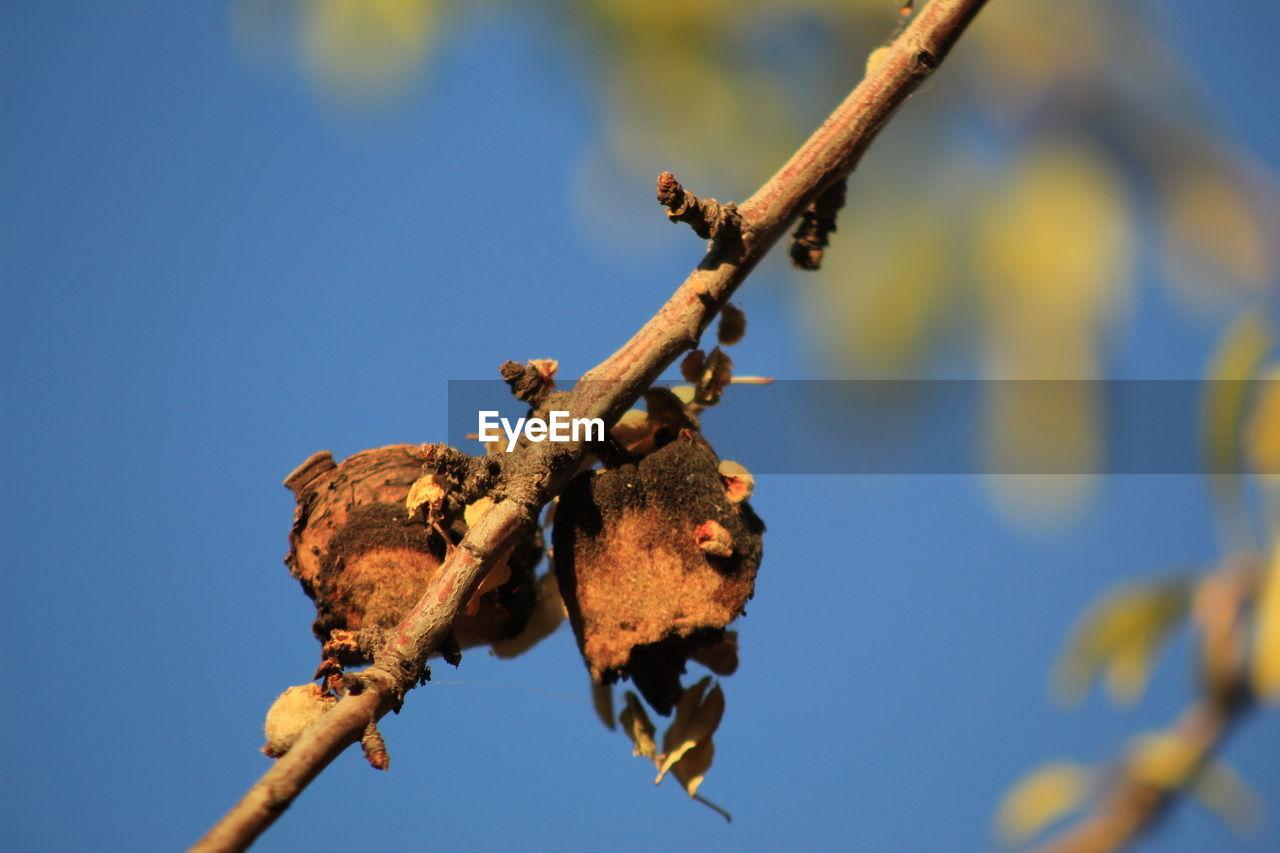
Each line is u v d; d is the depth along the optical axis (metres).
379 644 0.60
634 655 0.64
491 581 0.64
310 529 0.64
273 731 0.61
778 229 0.63
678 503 0.64
